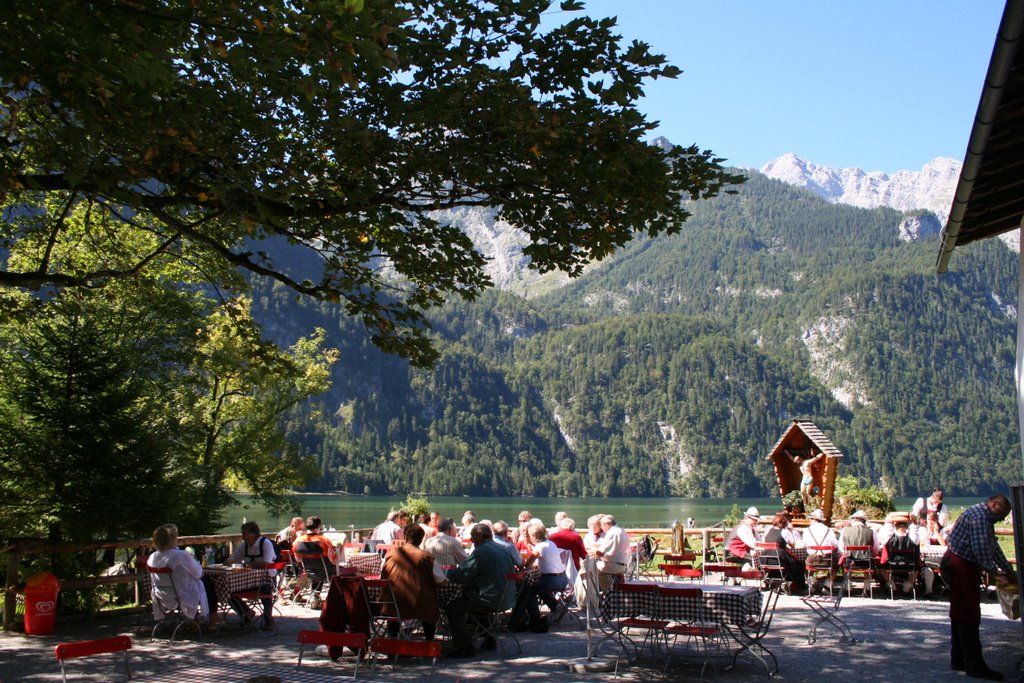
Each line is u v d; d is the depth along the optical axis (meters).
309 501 146.25
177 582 9.88
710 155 9.45
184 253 13.20
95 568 13.45
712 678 8.10
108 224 13.70
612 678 8.13
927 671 8.36
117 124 6.95
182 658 9.02
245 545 11.45
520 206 9.42
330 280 11.13
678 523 17.56
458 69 8.77
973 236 8.92
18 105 7.18
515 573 9.95
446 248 10.79
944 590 14.72
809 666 8.64
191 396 20.33
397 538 14.16
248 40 6.41
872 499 20.16
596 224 9.42
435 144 9.13
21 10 6.18
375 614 9.04
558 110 8.59
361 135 8.26
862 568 14.01
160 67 5.95
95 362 12.48
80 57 6.26
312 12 6.34
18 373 12.64
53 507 12.00
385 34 6.36
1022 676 7.87
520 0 8.61
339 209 9.59
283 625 11.44
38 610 10.52
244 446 22.25
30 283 9.88
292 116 9.09
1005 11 4.48
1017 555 7.50
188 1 6.41
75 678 8.02
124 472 12.38
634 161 8.77
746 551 15.09
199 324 18.30
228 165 8.48
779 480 21.28
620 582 8.49
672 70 8.85
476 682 7.94
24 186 8.22
